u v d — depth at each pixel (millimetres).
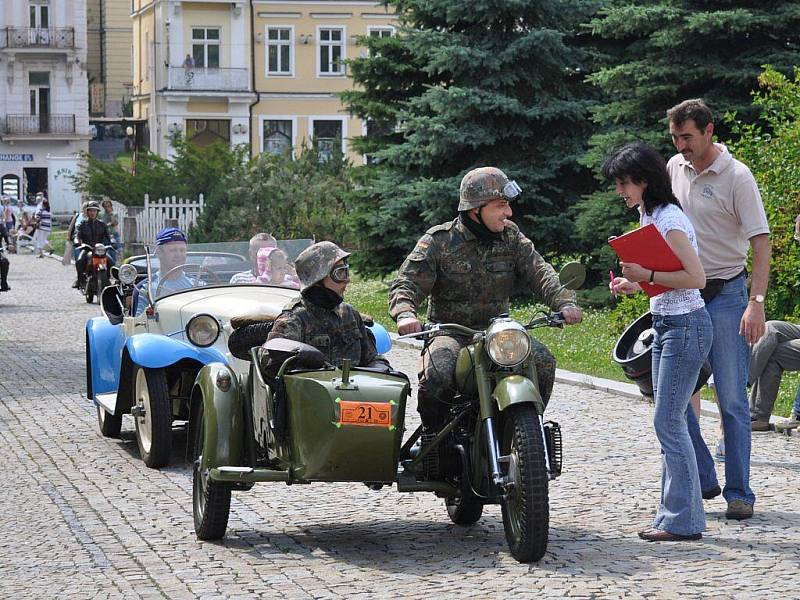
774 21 22422
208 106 73750
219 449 8508
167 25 72812
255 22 73438
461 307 8398
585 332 21359
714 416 13375
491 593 7156
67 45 77750
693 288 8125
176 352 11289
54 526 9305
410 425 13445
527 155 26547
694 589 7156
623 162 8227
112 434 13195
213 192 38906
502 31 26266
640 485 10211
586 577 7441
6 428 13812
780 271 17172
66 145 79000
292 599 7164
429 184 25625
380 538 8688
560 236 26203
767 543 8203
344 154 44312
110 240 32969
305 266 8508
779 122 19625
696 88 23656
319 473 7949
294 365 8203
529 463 7531
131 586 7590
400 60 28859
